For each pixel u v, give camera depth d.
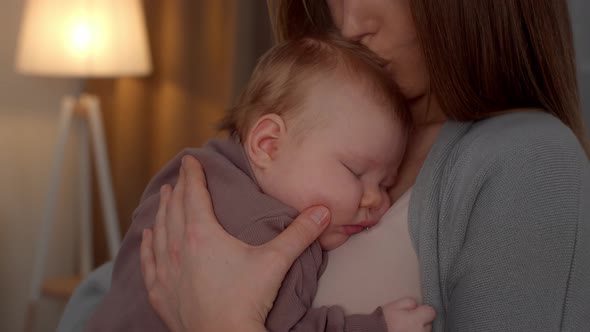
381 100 0.93
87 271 3.08
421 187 0.87
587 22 2.19
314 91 0.94
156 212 1.01
